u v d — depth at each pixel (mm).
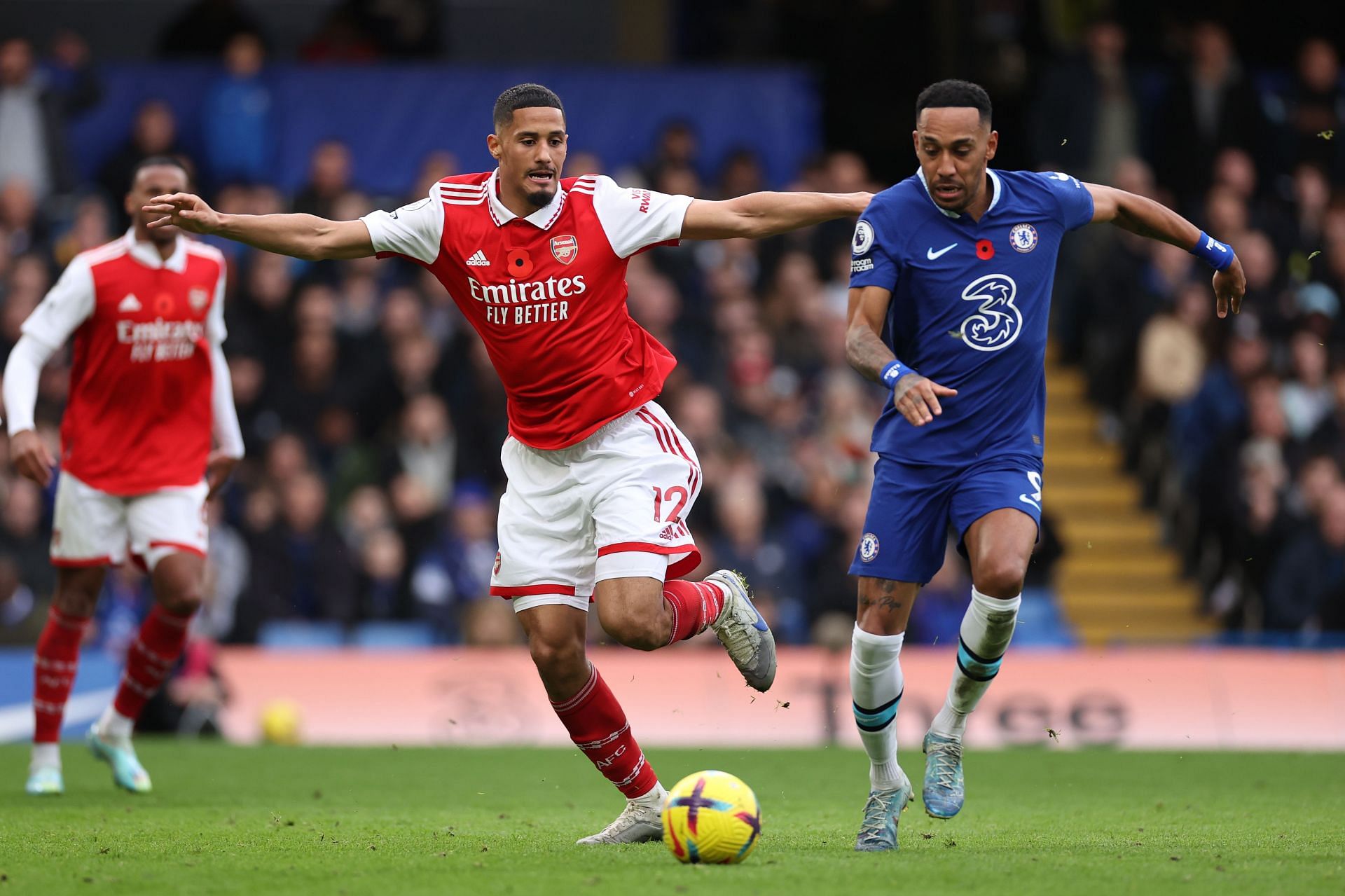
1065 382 58438
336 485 48250
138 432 27641
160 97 57750
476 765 34344
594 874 17359
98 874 17891
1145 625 53094
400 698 42344
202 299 27906
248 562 44438
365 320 51031
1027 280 20094
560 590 20281
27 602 42406
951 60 64312
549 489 20484
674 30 66688
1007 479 19953
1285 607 47281
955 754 20828
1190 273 55750
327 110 57688
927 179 19625
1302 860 18984
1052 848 20391
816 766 34531
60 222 53562
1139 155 57625
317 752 37062
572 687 20281
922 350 20297
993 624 19625
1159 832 22531
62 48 56031
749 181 55875
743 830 18125
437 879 17125
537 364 20281
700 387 50938
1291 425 53000
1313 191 57219
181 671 41688
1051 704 42281
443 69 58281
